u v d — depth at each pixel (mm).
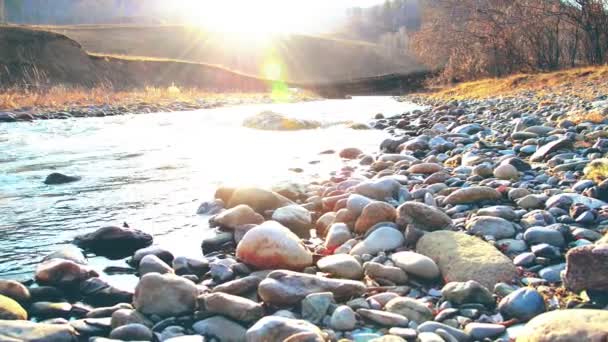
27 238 4305
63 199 5602
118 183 6422
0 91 24391
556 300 2744
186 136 11273
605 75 17828
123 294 3119
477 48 29656
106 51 61344
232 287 3014
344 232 4020
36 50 32750
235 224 4426
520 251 3498
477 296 2781
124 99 23203
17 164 7758
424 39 34438
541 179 5297
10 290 2967
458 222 4125
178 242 4199
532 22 25328
